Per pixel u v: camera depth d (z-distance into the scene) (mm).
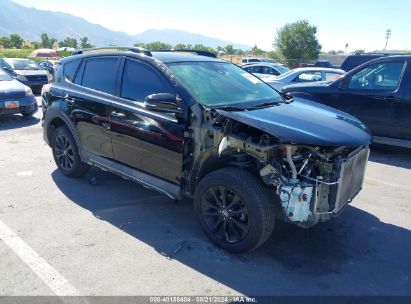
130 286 3057
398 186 5453
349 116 4168
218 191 3559
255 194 3238
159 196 4832
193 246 3664
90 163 4891
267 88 4711
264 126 3227
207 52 5270
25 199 4695
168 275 3209
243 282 3141
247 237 3354
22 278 3125
